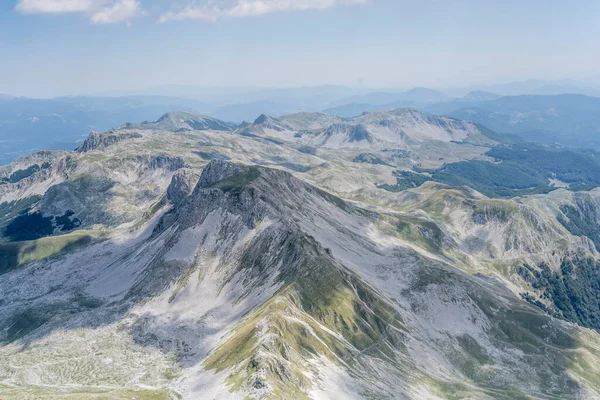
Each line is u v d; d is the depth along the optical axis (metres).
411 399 145.25
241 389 119.56
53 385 156.38
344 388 135.25
